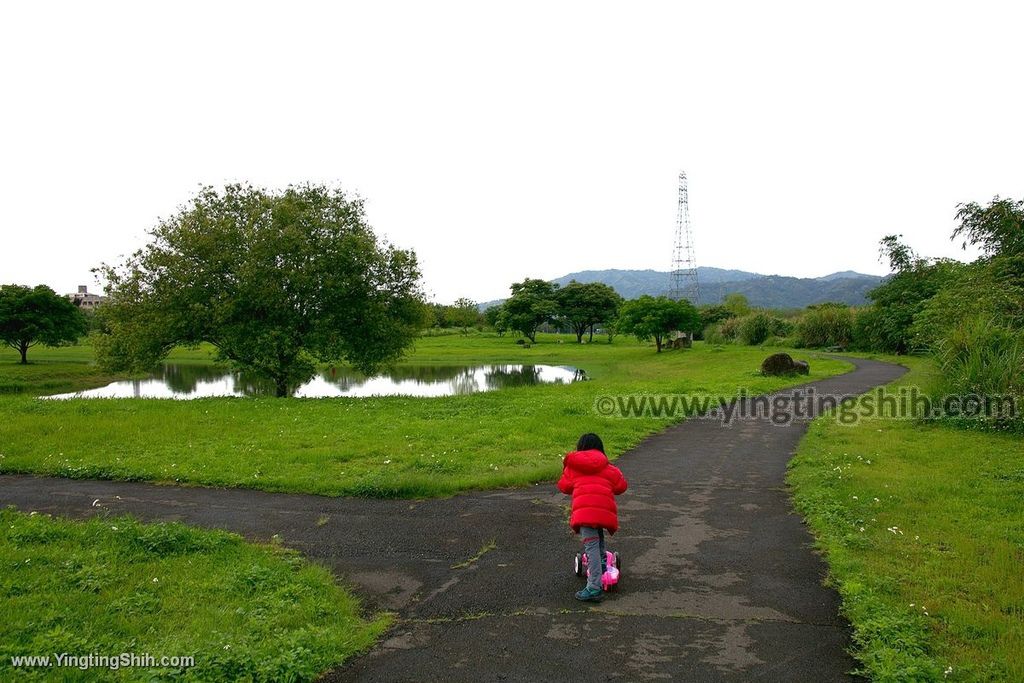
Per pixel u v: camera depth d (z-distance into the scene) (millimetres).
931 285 43031
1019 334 14883
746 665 4660
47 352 70750
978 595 5684
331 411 17641
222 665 4453
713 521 8195
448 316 127438
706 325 88000
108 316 24266
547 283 102938
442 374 47594
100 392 35969
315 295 24078
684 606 5699
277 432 14312
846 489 9281
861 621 5199
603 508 5914
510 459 11430
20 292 54844
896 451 12055
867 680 4469
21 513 8328
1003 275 17031
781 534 7672
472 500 9250
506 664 4699
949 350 15930
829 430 14578
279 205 23844
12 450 12438
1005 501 8516
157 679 4242
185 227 23500
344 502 9211
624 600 5836
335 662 4699
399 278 26484
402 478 9859
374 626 5301
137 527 7426
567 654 4844
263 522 8297
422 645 5020
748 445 13234
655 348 67875
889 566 6336
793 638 5078
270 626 5195
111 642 4824
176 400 20344
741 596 5902
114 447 12734
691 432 14805
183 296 23188
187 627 5152
